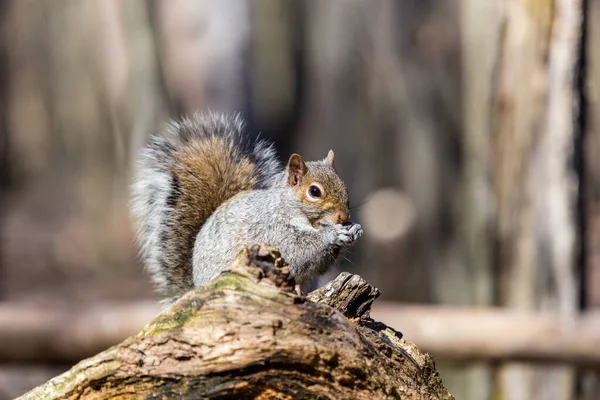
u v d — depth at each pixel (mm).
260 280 5277
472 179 12430
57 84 41594
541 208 11867
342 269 12742
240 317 5168
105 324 11227
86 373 5293
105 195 33250
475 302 12422
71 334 11156
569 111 11680
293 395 5137
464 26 13195
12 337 11094
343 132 28734
